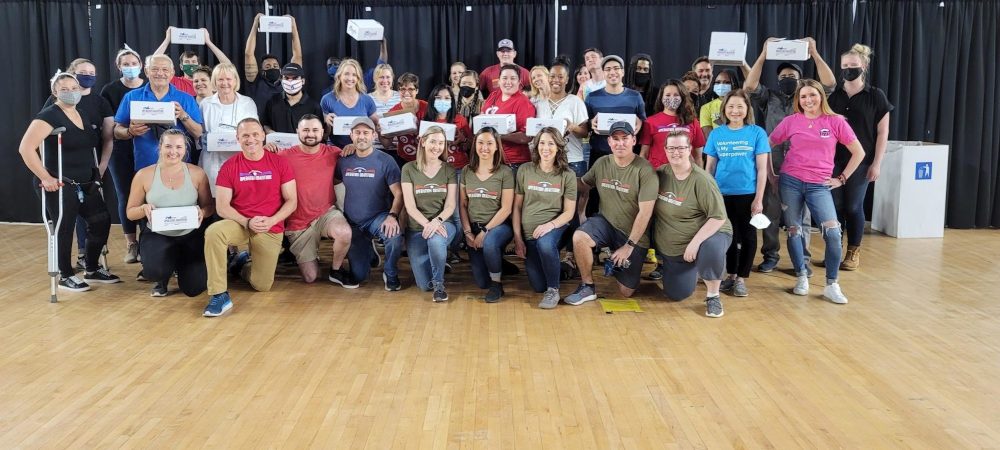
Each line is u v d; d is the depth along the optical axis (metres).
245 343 4.02
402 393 3.38
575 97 5.43
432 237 4.76
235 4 7.09
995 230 7.11
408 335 4.16
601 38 7.11
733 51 5.70
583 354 3.87
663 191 4.60
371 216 5.07
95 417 3.13
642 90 5.93
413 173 4.92
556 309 4.66
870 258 5.95
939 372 3.63
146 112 4.95
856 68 5.48
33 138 4.74
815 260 5.93
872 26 7.02
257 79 6.48
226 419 3.11
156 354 3.85
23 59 7.09
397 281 5.05
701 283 5.30
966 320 4.42
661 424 3.08
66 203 4.91
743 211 4.87
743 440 2.95
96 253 5.13
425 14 7.10
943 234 6.80
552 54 7.16
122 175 5.58
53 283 4.71
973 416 3.16
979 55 7.02
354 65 5.56
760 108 5.84
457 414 3.16
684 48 7.09
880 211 6.89
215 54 6.44
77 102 4.90
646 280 5.33
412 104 5.56
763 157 4.81
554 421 3.11
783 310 4.63
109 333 4.16
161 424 3.06
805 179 4.90
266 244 4.82
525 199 4.82
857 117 5.51
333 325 4.32
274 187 4.84
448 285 5.21
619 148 4.62
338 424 3.07
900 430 3.03
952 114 7.08
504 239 4.81
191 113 5.39
